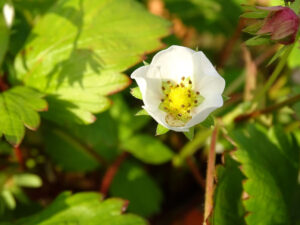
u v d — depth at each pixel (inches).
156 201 5.6
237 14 6.5
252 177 4.2
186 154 5.6
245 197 4.2
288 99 4.9
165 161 5.6
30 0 5.8
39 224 4.4
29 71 4.8
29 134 5.8
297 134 5.3
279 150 4.7
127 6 4.9
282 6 3.5
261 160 4.5
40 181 5.2
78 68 4.6
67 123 5.6
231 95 5.9
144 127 6.2
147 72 3.5
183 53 3.5
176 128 3.3
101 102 4.5
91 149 5.7
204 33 6.8
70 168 5.7
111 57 4.6
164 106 3.7
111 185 5.6
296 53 5.7
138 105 6.2
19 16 5.7
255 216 4.2
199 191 6.0
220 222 4.0
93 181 5.9
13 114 4.2
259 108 5.4
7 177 5.2
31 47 4.9
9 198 5.1
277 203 4.3
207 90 3.6
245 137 4.6
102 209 4.4
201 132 5.6
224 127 4.6
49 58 4.8
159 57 3.5
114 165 5.6
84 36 4.8
